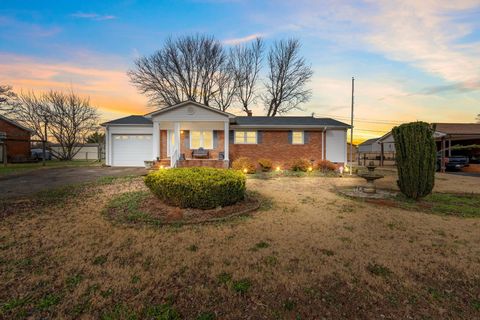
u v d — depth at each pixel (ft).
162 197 18.85
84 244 11.73
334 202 21.22
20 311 6.82
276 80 92.63
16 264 9.63
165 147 52.19
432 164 21.45
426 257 10.59
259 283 8.47
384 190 27.78
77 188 26.40
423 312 7.02
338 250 11.29
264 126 50.14
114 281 8.46
